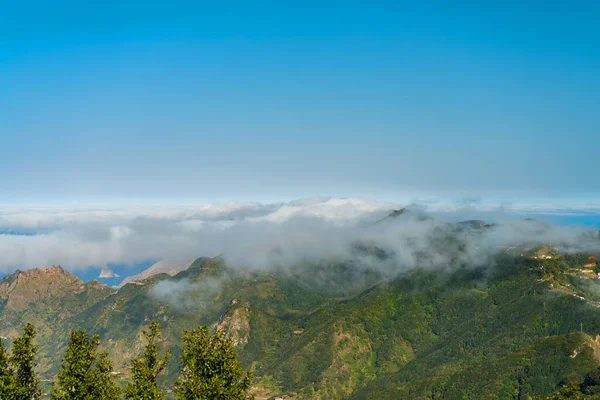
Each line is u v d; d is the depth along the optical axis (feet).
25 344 315.99
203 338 329.31
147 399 312.09
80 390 307.99
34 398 319.88
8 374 307.17
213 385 307.17
